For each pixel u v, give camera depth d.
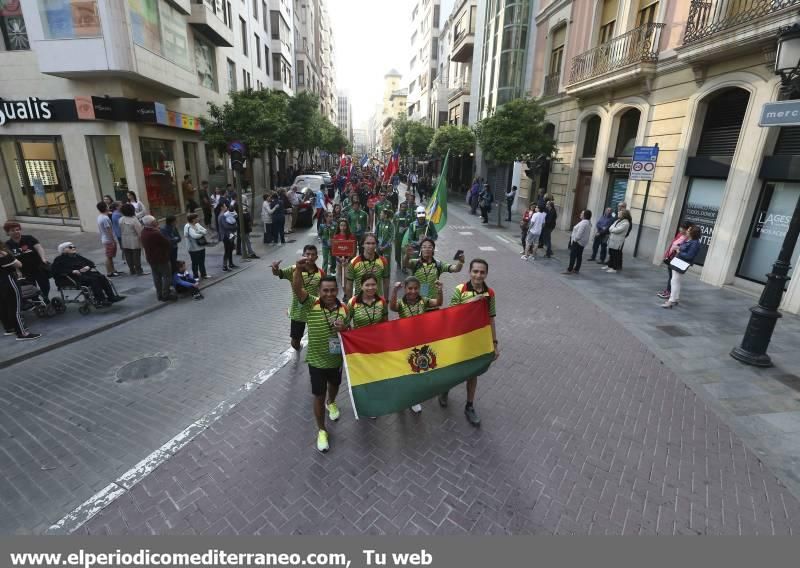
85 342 6.73
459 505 3.62
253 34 29.34
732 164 9.84
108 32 13.26
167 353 6.35
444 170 8.88
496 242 15.83
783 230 9.05
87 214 15.71
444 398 5.06
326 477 3.91
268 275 10.81
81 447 4.25
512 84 23.98
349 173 33.62
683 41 10.77
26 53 14.59
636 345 6.83
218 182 23.48
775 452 4.32
